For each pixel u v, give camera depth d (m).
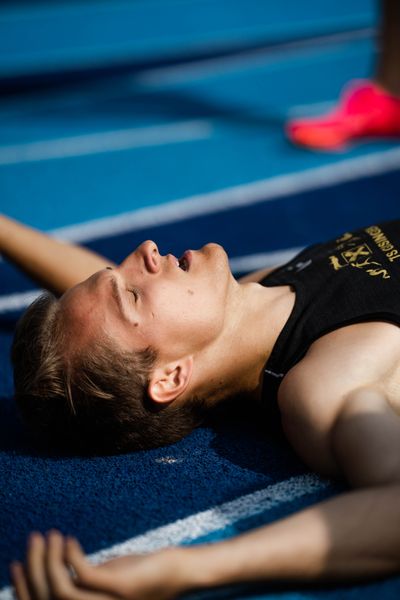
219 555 1.91
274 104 6.59
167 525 2.30
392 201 4.64
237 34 9.05
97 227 4.50
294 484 2.43
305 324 2.55
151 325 2.50
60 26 9.73
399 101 5.52
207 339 2.58
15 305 3.76
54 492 2.46
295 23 9.39
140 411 2.56
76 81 7.50
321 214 4.54
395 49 5.39
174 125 6.16
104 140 5.91
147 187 5.04
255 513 2.32
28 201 4.89
